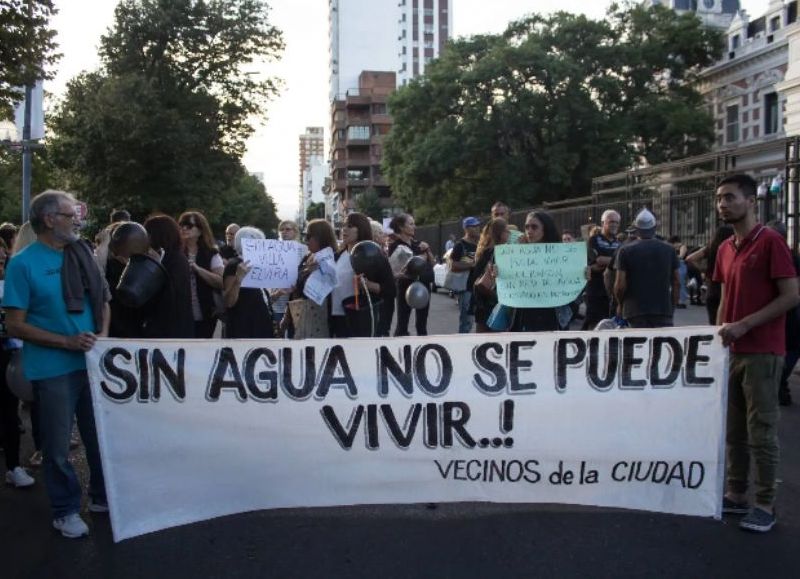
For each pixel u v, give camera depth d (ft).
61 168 115.14
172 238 17.66
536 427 15.79
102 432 14.96
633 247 23.45
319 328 21.86
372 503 15.83
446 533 15.01
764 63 128.57
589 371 15.74
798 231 41.01
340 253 22.39
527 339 15.72
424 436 15.83
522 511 16.17
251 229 22.31
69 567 13.71
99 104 109.50
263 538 14.83
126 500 15.07
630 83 134.10
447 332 45.75
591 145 127.54
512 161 131.13
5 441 18.33
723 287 16.05
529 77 129.18
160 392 15.31
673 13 135.54
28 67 42.80
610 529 15.14
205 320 23.02
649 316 23.22
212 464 15.56
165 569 13.55
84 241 15.80
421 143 135.13
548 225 20.38
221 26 120.78
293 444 15.71
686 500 15.83
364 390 15.74
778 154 87.30
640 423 15.74
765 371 14.99
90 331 15.37
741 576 13.11
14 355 18.10
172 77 121.60
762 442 15.05
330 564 13.65
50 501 15.94
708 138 129.49
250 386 15.58
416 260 24.79
